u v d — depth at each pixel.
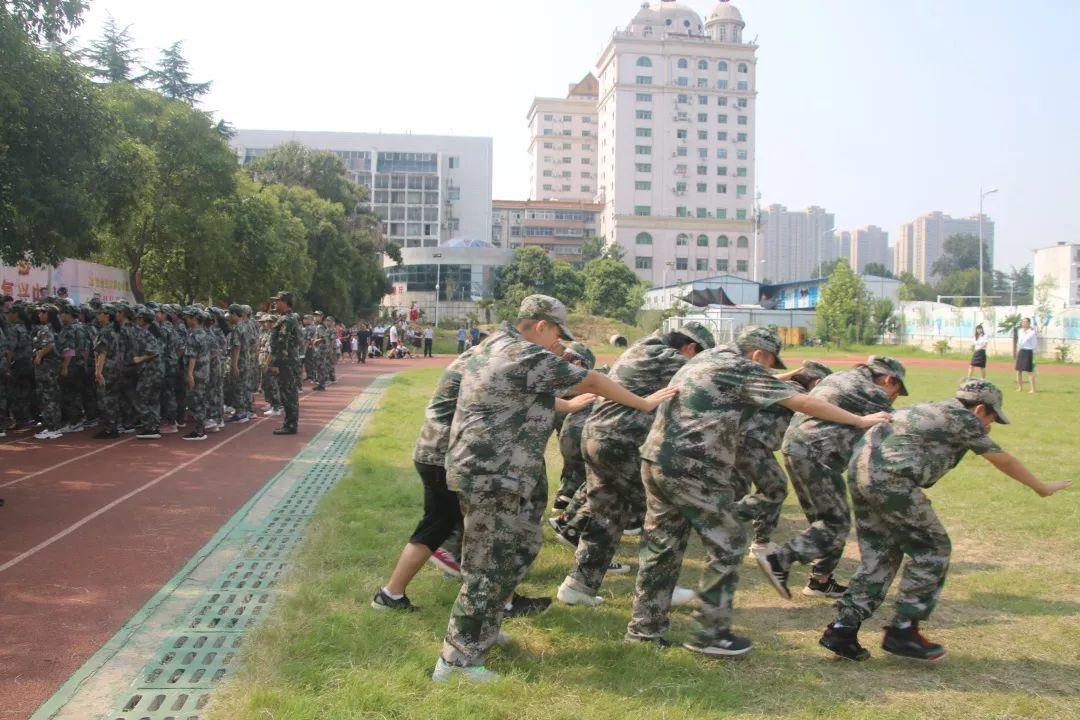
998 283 112.19
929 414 4.50
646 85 103.06
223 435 12.37
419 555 4.93
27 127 11.62
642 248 103.62
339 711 3.61
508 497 4.12
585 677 4.16
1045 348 43.75
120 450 10.73
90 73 13.41
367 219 57.25
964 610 5.38
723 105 104.94
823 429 5.70
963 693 4.12
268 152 51.00
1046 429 13.66
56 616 4.84
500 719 3.66
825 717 3.80
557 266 78.38
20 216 11.55
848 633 4.50
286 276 31.55
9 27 10.50
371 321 58.41
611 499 5.32
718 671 4.31
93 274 20.34
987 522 7.62
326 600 5.11
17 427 12.59
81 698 3.80
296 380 12.55
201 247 23.28
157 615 4.85
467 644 4.09
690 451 4.39
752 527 7.46
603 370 7.06
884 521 4.55
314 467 9.80
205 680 3.98
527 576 5.95
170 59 40.56
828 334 54.84
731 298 73.75
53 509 7.44
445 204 103.06
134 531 6.74
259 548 6.28
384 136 101.38
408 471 9.45
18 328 12.30
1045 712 3.91
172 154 22.14
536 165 126.19
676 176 104.06
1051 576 6.09
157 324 11.84
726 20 107.75
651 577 4.59
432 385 22.53
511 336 4.30
